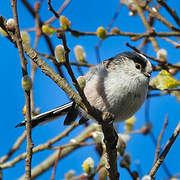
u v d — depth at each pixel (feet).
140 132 32.27
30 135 21.45
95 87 30.68
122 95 30.27
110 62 32.04
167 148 25.84
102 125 24.64
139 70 31.48
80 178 29.14
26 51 22.67
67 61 20.61
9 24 21.17
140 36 29.60
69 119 33.94
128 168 26.63
